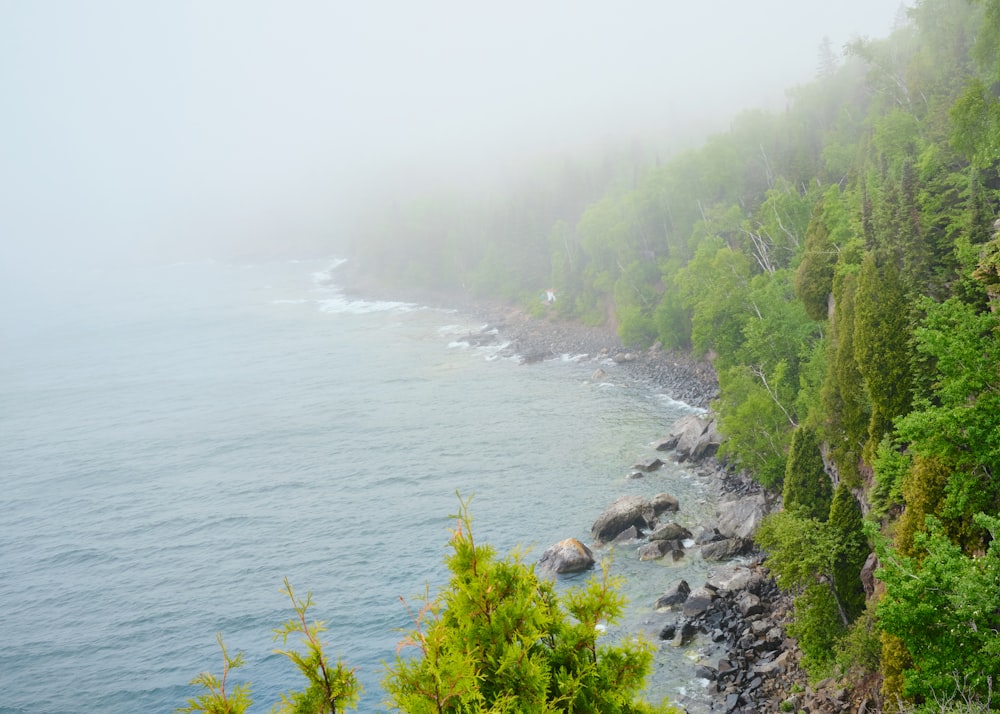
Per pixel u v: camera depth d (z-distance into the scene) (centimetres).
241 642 5734
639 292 14188
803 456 4884
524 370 12912
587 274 16112
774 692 4197
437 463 8900
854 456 4928
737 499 6800
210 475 9231
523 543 6650
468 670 1423
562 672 1681
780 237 9481
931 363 3959
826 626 4106
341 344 16262
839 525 4194
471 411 10806
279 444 10150
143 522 8031
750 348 7850
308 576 6575
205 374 14612
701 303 9169
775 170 13450
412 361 14225
